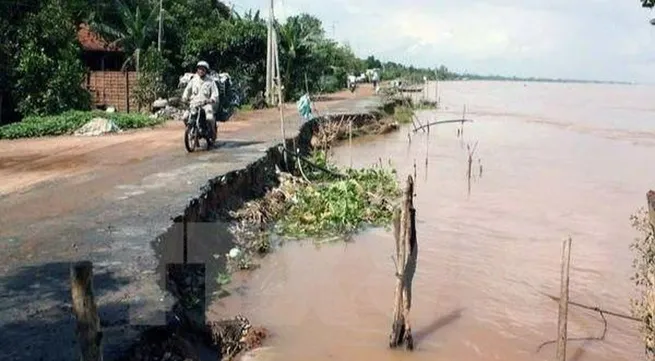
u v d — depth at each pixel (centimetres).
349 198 1368
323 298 902
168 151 1580
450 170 2128
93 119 2073
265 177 1486
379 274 1015
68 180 1183
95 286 643
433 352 766
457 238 1271
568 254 679
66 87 2244
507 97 8825
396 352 757
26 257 727
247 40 3422
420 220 1415
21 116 2239
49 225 864
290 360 712
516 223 1405
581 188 1839
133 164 1370
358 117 3058
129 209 949
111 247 768
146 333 554
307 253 1109
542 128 3791
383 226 1299
